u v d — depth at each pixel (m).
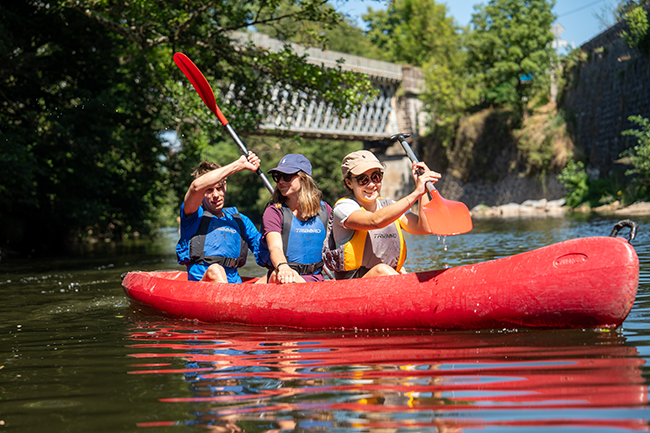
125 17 11.41
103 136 12.48
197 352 2.73
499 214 27.81
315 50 28.53
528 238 9.82
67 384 2.25
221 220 4.04
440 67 33.22
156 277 4.14
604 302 2.48
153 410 1.86
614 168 22.81
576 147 25.77
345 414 1.72
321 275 3.66
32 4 12.70
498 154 30.44
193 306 3.62
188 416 1.78
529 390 1.82
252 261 8.96
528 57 29.17
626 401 1.66
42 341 3.21
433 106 34.41
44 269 8.96
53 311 4.40
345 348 2.62
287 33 12.34
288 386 2.05
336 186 38.34
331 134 29.92
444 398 1.80
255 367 2.36
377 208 3.43
